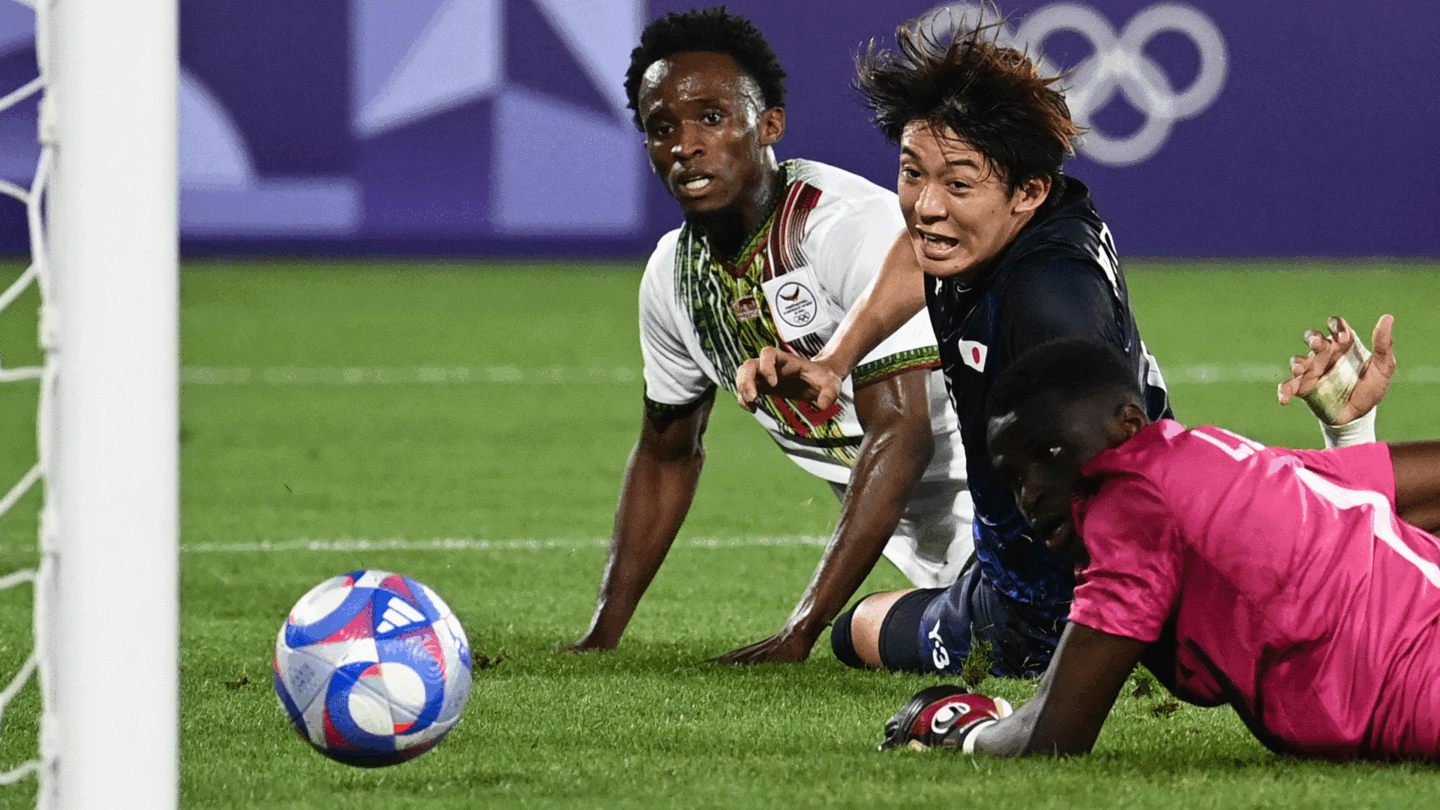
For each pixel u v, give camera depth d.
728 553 22.66
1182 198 63.34
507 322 52.84
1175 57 62.34
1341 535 10.06
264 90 60.47
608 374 43.53
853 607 15.52
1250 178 63.53
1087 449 9.95
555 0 61.00
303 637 10.35
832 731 12.21
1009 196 11.45
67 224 8.02
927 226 11.52
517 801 9.91
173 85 8.17
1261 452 10.20
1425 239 64.50
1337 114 63.47
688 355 16.16
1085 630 10.09
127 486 8.02
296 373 43.34
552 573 21.36
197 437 34.03
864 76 11.87
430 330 51.06
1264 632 9.95
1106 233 11.82
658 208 62.78
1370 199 64.12
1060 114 11.44
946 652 14.62
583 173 62.06
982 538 13.58
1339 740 10.20
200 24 59.91
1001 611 13.97
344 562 22.05
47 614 8.05
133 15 8.02
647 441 16.59
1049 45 60.88
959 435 15.88
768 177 15.27
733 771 10.66
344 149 60.91
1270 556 9.83
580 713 12.89
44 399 8.09
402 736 10.29
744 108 14.91
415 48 60.53
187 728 12.23
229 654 15.82
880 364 15.03
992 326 11.70
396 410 37.75
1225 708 12.77
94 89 7.98
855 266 14.88
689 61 14.91
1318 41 63.00
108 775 7.98
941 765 10.52
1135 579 9.94
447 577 21.03
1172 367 42.84
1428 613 10.10
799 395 12.38
